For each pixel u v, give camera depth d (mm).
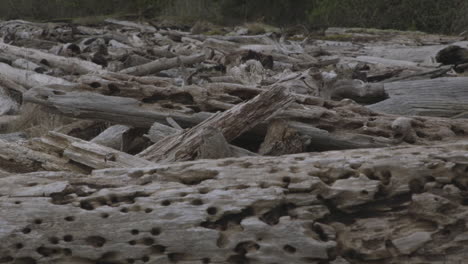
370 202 3178
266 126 5766
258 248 3090
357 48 18125
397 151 3400
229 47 16062
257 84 10023
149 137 6059
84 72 13523
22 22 24734
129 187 3346
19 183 3439
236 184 3279
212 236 3107
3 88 11242
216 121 5371
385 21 26859
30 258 3193
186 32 24344
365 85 8117
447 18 25812
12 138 7719
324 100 6027
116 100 6418
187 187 3305
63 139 4867
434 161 3213
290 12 30625
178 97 6477
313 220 3150
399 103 7488
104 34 20969
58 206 3240
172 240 3131
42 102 6652
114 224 3178
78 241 3184
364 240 3133
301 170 3334
